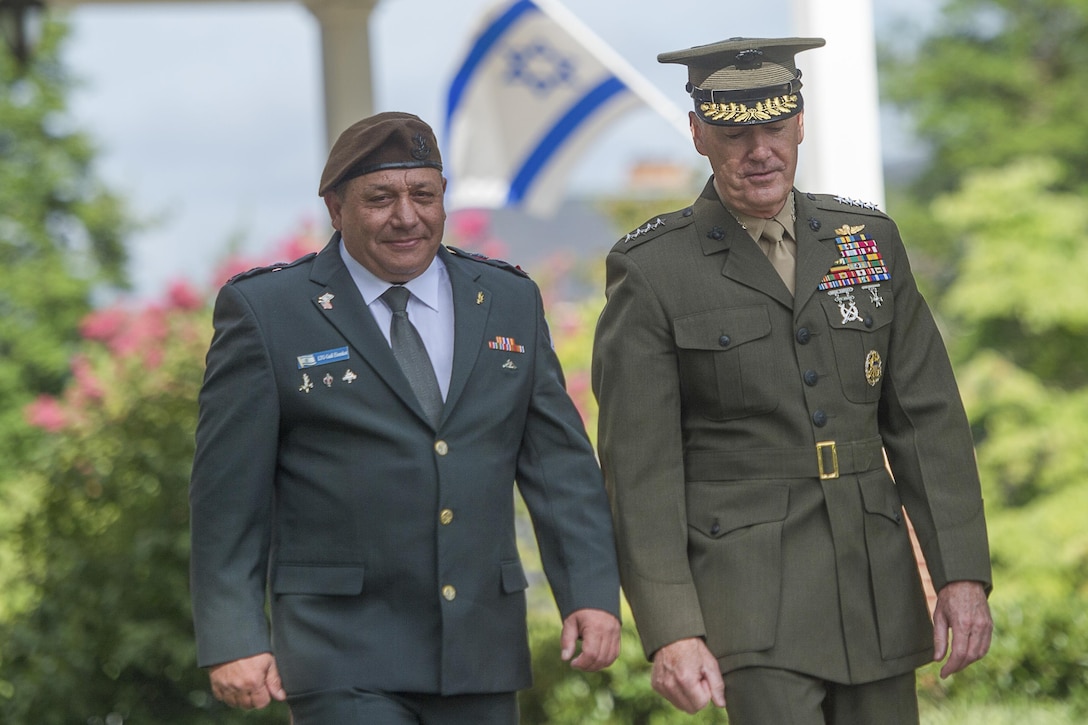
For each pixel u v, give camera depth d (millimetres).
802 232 10203
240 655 9516
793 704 9625
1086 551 34062
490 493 9906
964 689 18953
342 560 9711
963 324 49062
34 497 20453
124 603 19156
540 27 26781
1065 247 45656
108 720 19125
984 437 44219
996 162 57125
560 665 19656
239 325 9812
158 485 19703
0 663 19250
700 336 9961
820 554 9844
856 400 10070
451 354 10055
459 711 9836
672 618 9711
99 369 23141
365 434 9750
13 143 66062
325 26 25281
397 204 9672
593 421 23047
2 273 62719
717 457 10047
